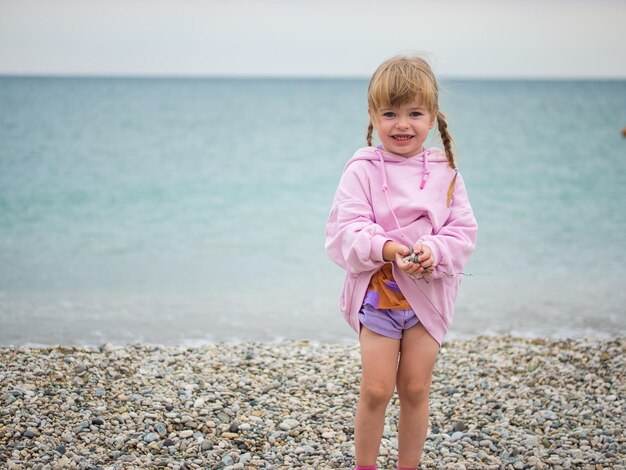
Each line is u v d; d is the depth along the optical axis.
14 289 8.88
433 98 3.13
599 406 4.47
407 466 3.29
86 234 12.80
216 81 170.50
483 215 15.20
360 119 47.56
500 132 36.97
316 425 4.18
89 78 187.88
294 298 8.70
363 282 3.12
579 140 33.06
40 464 3.48
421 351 3.12
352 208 3.12
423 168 3.20
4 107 54.41
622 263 10.73
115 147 29.83
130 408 4.20
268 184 19.95
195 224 14.02
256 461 3.68
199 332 7.18
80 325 7.32
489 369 5.29
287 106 63.84
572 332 7.28
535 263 10.73
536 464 3.73
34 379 4.52
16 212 15.02
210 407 4.27
